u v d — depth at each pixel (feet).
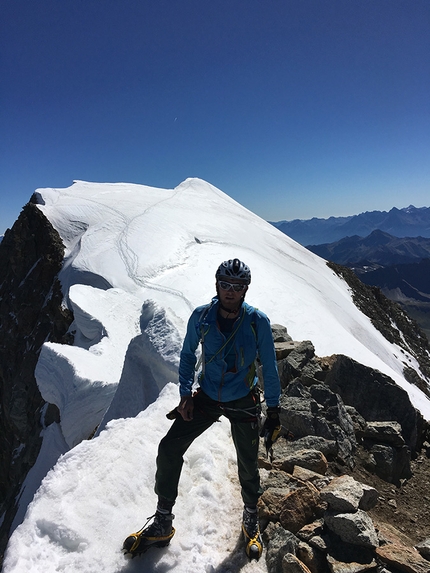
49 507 10.51
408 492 15.35
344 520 10.91
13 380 98.22
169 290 89.45
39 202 140.97
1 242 128.77
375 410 18.94
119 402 25.21
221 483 13.48
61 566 9.48
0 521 63.10
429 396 128.47
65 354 32.22
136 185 188.85
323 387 18.28
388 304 228.22
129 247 108.06
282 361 21.26
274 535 11.44
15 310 111.55
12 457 81.35
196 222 143.13
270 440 10.80
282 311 96.68
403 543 11.65
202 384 10.95
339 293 163.53
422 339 227.40
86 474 11.69
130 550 10.07
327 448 15.83
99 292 61.31
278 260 147.64
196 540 11.12
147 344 23.63
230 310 10.54
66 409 29.91
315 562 10.52
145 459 12.87
